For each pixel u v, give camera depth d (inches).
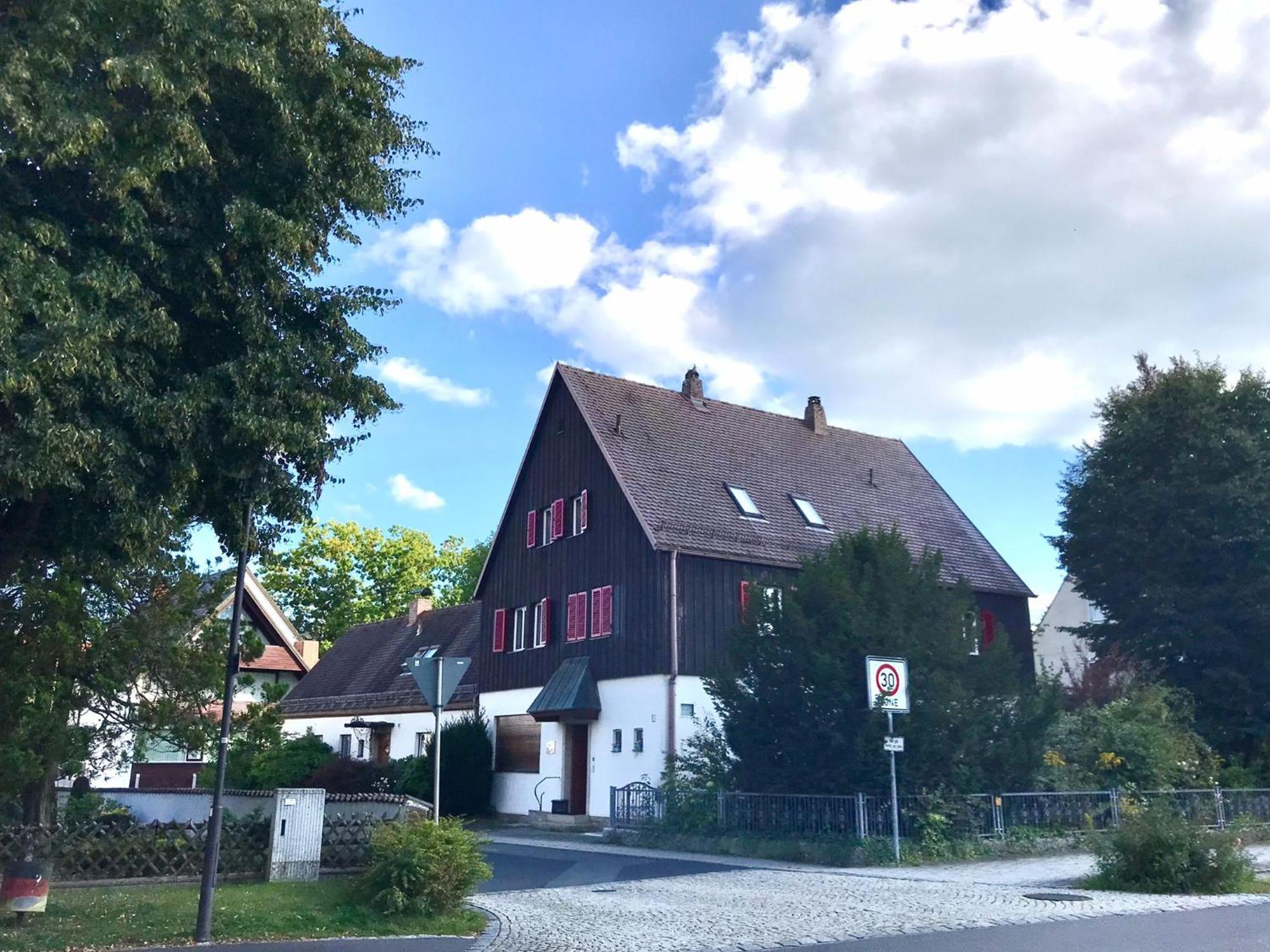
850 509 1269.7
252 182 466.9
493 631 1302.9
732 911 490.0
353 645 1734.7
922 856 689.6
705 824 810.2
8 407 379.9
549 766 1151.0
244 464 460.8
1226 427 1199.6
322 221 498.9
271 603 1487.5
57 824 569.3
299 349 478.3
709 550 1045.2
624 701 1052.5
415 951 395.9
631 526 1085.1
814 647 732.0
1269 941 399.2
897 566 761.6
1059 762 837.2
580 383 1204.5
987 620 1274.6
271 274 462.0
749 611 797.9
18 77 367.2
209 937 413.4
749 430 1310.3
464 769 1220.5
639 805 904.9
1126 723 903.1
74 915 448.8
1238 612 1135.0
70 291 384.8
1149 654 1195.3
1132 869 563.2
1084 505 1296.8
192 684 575.8
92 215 419.8
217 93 448.8
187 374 442.9
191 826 565.6
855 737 709.9
